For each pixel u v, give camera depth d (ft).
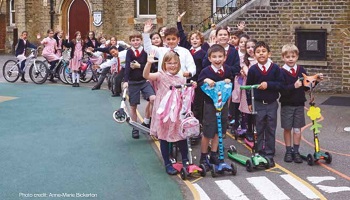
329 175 12.53
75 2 49.73
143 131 16.15
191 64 13.89
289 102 13.64
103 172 12.77
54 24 50.26
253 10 27.20
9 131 17.42
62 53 31.65
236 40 17.52
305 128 18.03
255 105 13.70
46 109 21.80
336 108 21.67
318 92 26.30
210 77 12.83
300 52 26.53
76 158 14.06
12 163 13.48
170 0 42.32
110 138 16.55
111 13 46.57
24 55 31.58
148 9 45.44
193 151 14.87
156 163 13.66
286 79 13.52
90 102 23.71
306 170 12.99
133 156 14.34
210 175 12.57
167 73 12.77
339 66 25.89
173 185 11.79
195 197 10.96
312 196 10.96
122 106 15.71
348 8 25.36
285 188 11.54
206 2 42.04
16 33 57.21
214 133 12.84
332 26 25.79
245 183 11.93
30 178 12.19
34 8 51.65
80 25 49.88
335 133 17.20
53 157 14.15
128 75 16.24
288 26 26.66
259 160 12.96
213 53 12.78
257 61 13.98
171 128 12.37
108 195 11.04
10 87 28.96
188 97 12.36
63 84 30.68
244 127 16.31
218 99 12.48
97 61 31.04
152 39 17.16
